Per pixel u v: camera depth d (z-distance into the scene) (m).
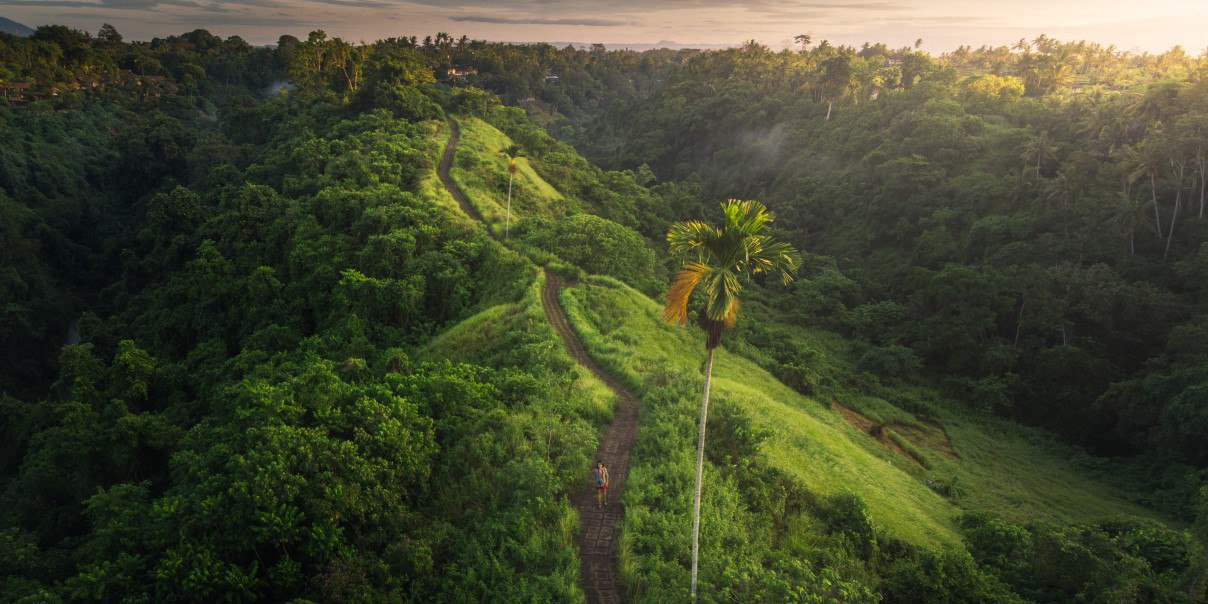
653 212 109.62
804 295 84.50
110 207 130.38
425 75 126.56
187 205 85.44
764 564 24.38
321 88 132.00
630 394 38.03
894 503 34.22
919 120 118.75
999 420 59.72
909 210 102.50
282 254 67.06
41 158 125.31
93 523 30.48
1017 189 91.12
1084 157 91.12
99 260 109.75
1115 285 67.81
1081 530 28.02
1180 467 48.41
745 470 29.69
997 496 43.06
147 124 140.25
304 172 85.06
